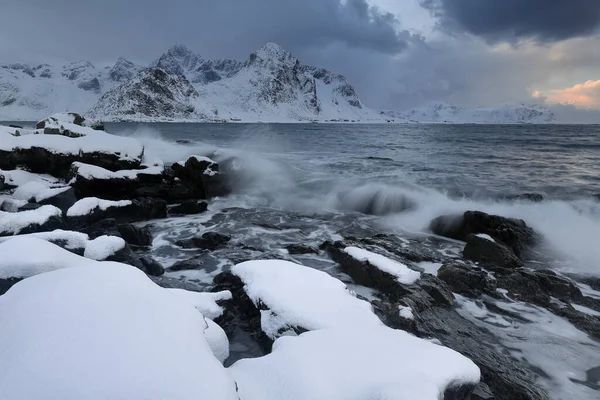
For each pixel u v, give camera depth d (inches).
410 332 188.4
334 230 416.5
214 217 459.5
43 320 101.9
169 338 100.6
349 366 122.7
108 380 82.6
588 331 208.1
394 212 485.1
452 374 122.6
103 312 106.7
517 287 251.3
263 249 338.3
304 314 165.8
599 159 967.6
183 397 81.3
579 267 312.2
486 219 362.9
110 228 359.3
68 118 802.8
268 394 114.5
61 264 185.0
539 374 173.8
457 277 253.6
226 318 193.5
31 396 78.4
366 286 252.4
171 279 243.8
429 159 967.6
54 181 498.0
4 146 510.9
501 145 1478.8
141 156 546.6
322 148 1306.6
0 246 187.6
